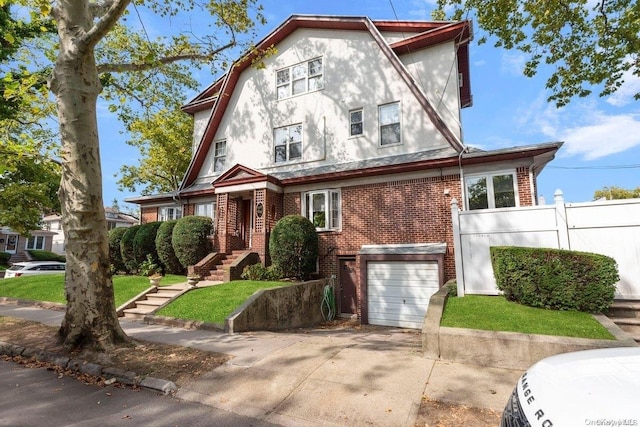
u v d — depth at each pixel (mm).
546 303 6355
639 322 5703
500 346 5348
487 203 10945
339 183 13469
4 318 9242
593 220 6938
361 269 11898
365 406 4129
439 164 11422
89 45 6512
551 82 13141
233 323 7691
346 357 5797
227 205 14781
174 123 23859
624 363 2498
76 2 6840
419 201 11922
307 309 11195
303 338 7332
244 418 4008
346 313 12781
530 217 7441
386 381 4789
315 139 14922
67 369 5598
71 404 4363
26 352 6277
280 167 15570
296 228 12516
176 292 10961
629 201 6738
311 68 15656
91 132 6621
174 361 5727
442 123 12203
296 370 5254
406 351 6297
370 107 13961
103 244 6543
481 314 6301
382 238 12352
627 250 6660
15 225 18672
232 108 17531
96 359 5738
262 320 8836
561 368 2533
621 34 11016
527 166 10578
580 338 5121
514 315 6113
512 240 7547
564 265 6293
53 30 12938
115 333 6430
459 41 13383
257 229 13867
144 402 4441
